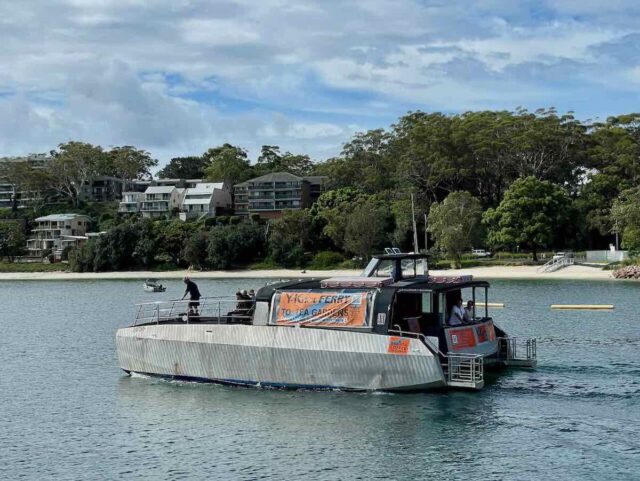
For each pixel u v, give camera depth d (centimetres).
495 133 15200
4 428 2609
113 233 14712
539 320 5256
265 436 2372
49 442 2441
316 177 19250
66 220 18150
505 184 15412
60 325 5850
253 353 2830
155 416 2631
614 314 5600
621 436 2281
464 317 2936
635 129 15575
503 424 2408
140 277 13525
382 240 13062
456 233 11231
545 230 11456
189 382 2994
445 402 2636
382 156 17400
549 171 14712
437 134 15150
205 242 14012
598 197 12769
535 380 2972
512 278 10112
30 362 3950
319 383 2744
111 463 2228
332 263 13425
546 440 2259
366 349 2653
